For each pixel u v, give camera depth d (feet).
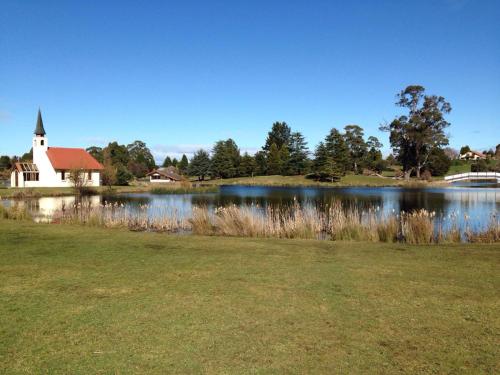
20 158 321.73
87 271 26.43
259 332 17.03
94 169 198.59
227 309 19.54
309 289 22.80
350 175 283.18
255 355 15.10
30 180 192.44
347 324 17.97
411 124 245.65
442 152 281.54
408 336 16.84
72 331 16.94
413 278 25.27
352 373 13.97
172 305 20.02
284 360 14.75
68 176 170.50
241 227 52.08
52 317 18.39
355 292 22.35
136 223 63.77
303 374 13.87
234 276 25.45
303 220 53.21
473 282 24.43
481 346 15.98
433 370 14.20
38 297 21.09
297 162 292.81
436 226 56.54
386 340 16.46
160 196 152.46
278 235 50.24
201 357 14.89
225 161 306.55
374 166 311.47
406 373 14.01
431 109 244.22
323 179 258.78
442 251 34.88
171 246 36.29
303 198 142.20
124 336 16.52
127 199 137.59
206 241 39.75
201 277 25.13
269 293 22.00
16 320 18.04
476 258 31.53
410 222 47.37
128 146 416.05
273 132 358.02
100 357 14.83
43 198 136.98
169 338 16.38
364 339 16.52
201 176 321.32
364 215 60.59
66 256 31.17
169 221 62.23
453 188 194.08
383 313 19.26
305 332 17.10
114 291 22.15
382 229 47.09
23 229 46.96
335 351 15.48
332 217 55.83
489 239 45.44
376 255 32.86
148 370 13.98
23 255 31.48
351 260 30.60
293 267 28.04
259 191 185.78
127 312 19.04
